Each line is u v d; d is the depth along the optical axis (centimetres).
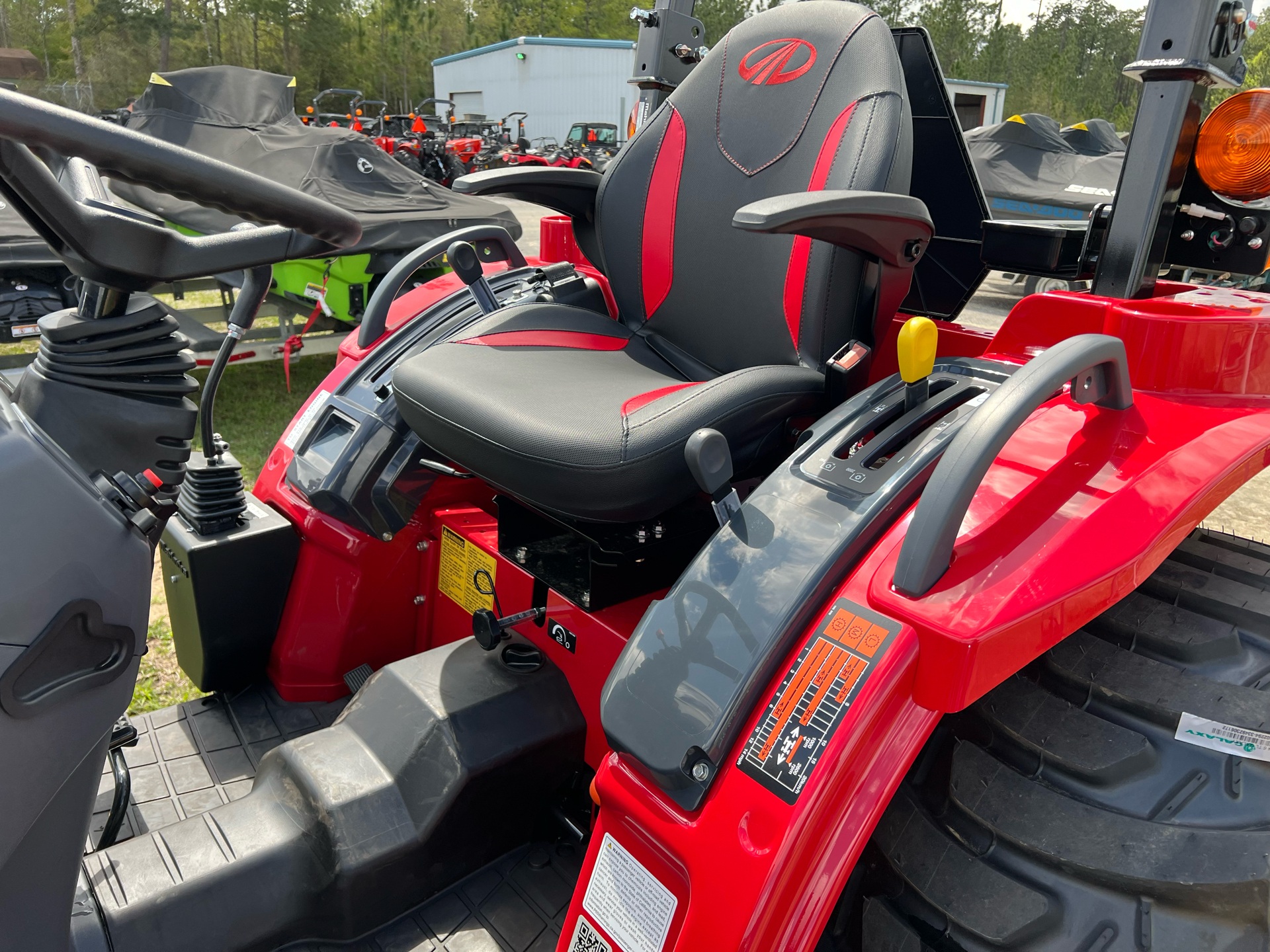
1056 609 83
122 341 72
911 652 80
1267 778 88
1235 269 122
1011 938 86
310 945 116
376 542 167
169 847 112
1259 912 82
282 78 609
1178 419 105
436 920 121
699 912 81
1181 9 112
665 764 84
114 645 73
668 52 191
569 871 129
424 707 125
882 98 132
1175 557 122
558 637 139
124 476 73
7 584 65
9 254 344
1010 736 97
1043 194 669
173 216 464
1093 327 115
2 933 78
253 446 370
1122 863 86
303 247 74
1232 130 114
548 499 114
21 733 69
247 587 162
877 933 91
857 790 79
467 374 131
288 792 120
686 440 110
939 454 96
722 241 150
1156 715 95
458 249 164
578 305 181
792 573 89
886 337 159
